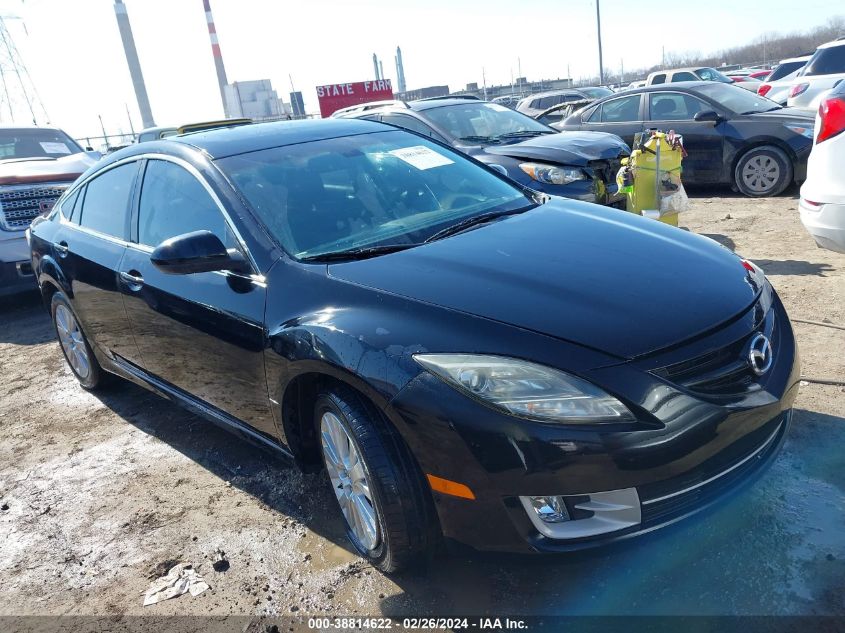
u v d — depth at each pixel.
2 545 3.25
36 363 5.85
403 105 8.02
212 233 2.98
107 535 3.21
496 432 2.12
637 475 2.09
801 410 3.38
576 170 6.36
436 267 2.64
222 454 3.83
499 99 29.81
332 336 2.47
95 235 4.13
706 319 2.35
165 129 13.22
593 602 2.39
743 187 8.80
